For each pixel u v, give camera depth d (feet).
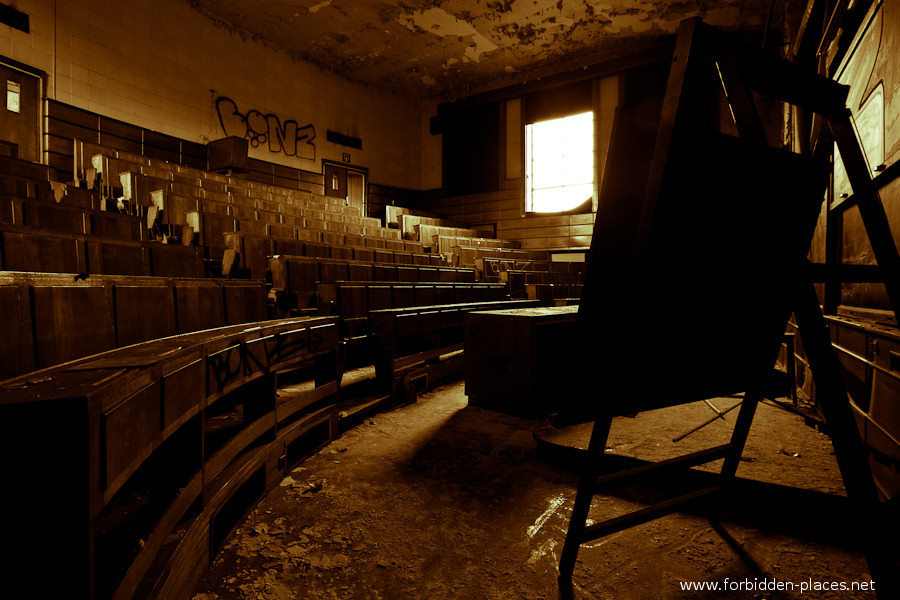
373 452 8.51
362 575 4.93
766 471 7.53
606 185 4.40
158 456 4.51
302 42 35.42
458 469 7.73
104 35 25.27
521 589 4.72
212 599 4.50
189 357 4.52
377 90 43.16
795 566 5.10
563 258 39.83
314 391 8.39
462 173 44.32
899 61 7.81
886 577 3.49
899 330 6.75
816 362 3.86
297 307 14.08
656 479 7.02
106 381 2.97
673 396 4.83
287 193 32.48
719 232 4.63
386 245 28.02
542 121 40.32
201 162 30.40
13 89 21.68
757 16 30.86
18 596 2.55
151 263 10.30
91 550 2.63
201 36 30.58
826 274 4.01
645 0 30.55
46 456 2.57
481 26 33.60
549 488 7.02
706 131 4.36
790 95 4.54
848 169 4.50
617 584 4.81
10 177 13.75
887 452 6.52
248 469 6.04
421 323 12.95
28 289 5.75
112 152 22.65
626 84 36.45
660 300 4.43
